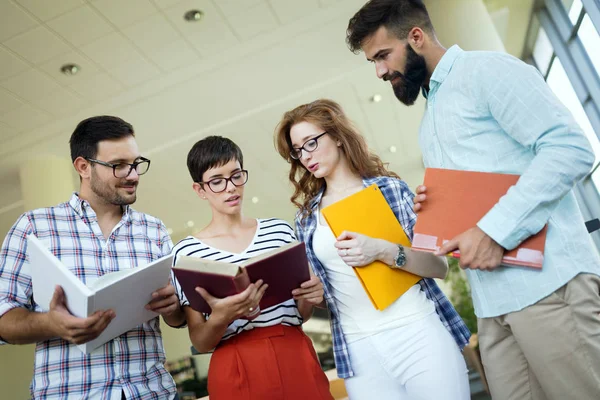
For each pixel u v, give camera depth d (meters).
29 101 5.52
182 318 1.87
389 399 1.77
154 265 1.51
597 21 4.66
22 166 6.54
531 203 1.34
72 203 1.84
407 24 1.64
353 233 1.75
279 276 1.55
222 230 1.91
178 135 7.10
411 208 1.95
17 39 4.57
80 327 1.42
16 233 1.74
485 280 1.52
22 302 1.68
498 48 5.13
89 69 5.24
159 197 9.16
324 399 1.71
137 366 1.74
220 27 5.11
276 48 5.70
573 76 5.68
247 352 1.70
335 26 5.52
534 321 1.42
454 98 1.57
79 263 1.76
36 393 1.63
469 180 1.49
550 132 1.36
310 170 2.00
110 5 4.43
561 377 1.40
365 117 8.19
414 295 1.82
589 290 1.38
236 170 1.90
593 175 5.96
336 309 1.89
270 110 7.09
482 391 5.29
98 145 1.82
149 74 5.59
